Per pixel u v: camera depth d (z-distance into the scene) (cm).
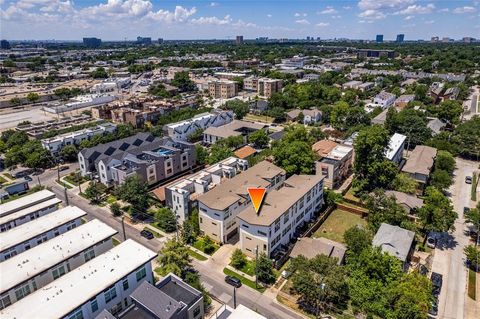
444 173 8050
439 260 5584
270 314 4556
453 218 5872
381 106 14688
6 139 11469
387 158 8125
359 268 4875
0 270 4544
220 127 11869
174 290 4381
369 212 6594
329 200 7350
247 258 5719
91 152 8888
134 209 7212
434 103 15588
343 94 17412
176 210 6806
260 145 10812
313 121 13675
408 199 6906
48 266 4638
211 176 7519
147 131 12250
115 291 4241
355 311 4534
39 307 3788
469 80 19738
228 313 4200
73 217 6031
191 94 19425
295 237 6241
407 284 4300
